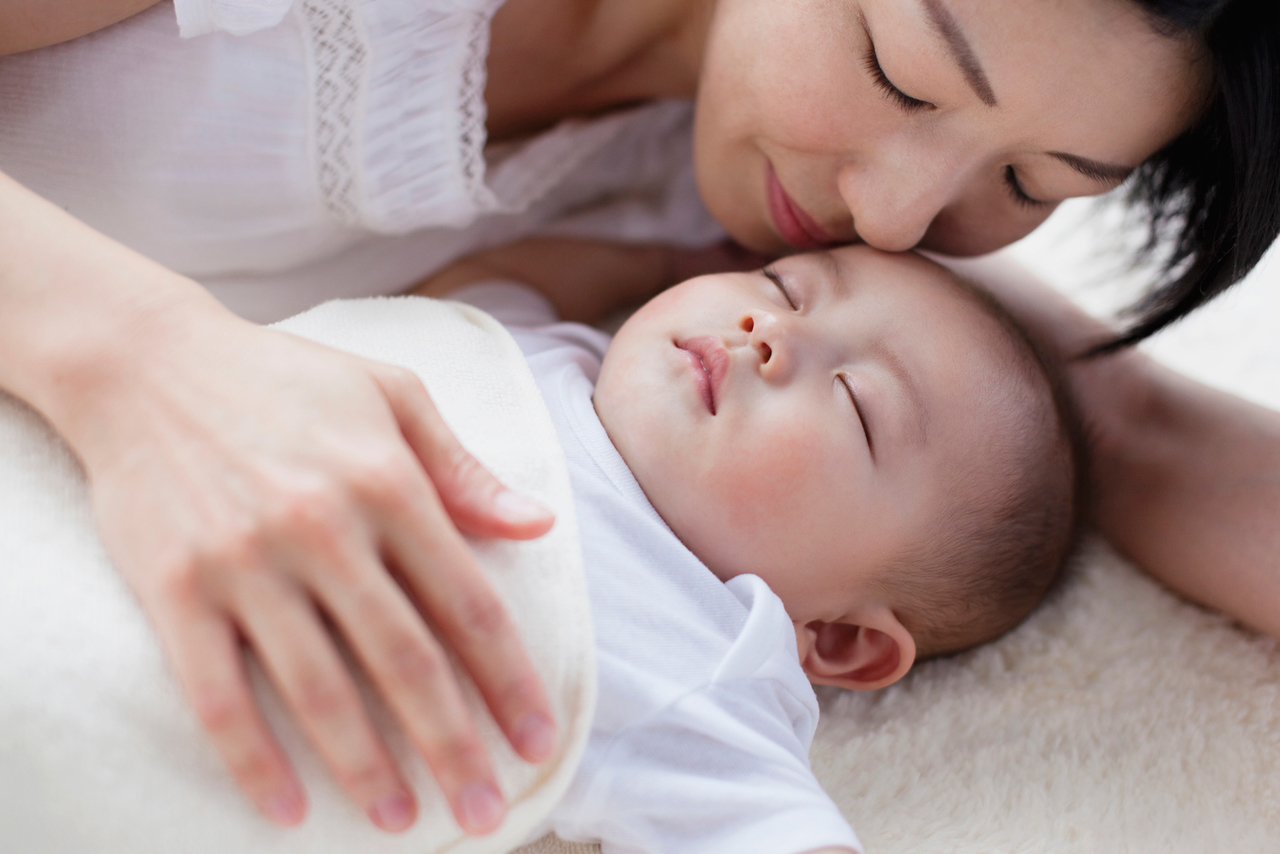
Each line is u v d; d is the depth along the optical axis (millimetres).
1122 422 1020
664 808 658
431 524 534
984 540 885
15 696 543
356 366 581
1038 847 758
